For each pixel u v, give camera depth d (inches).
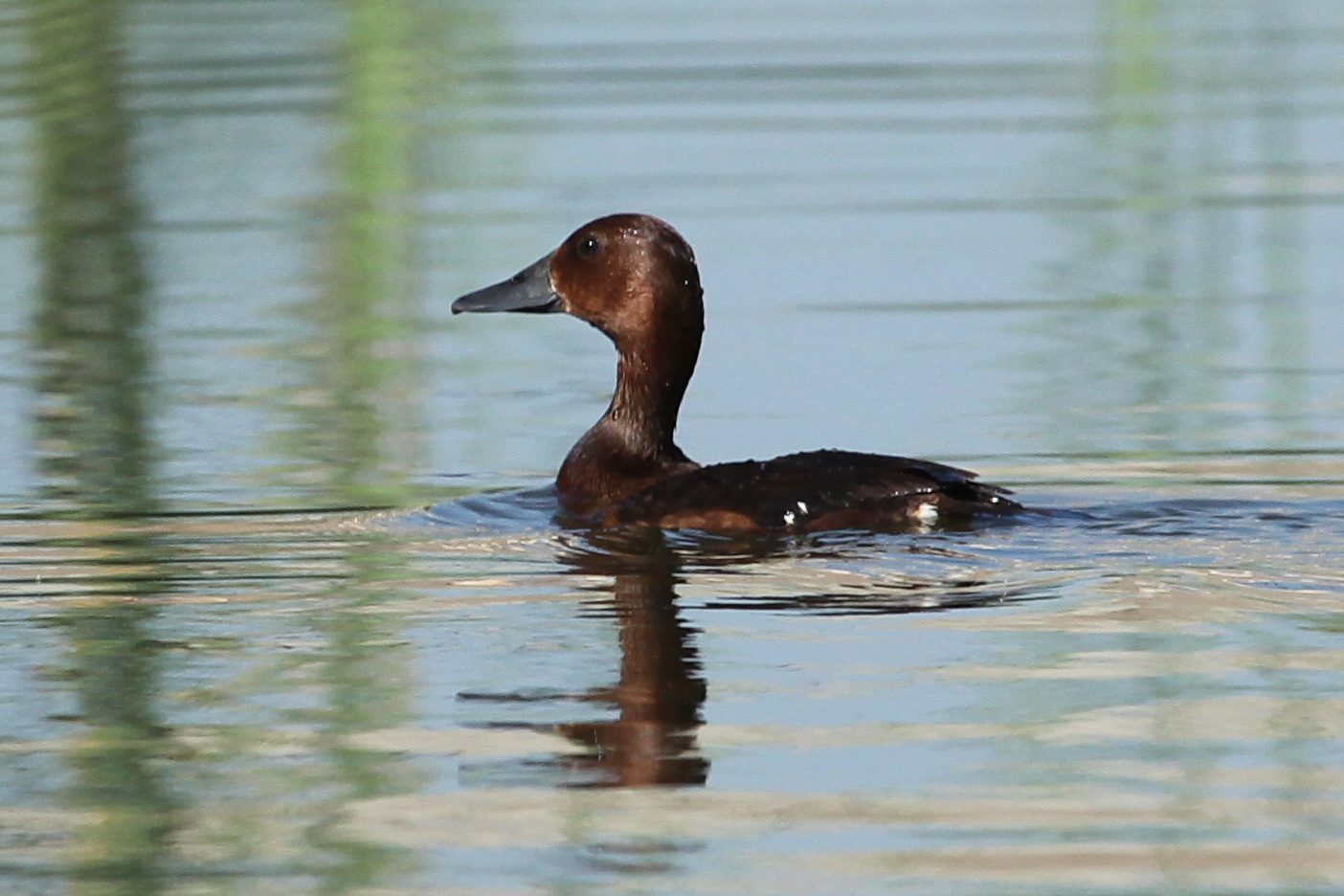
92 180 999.0
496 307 593.3
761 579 465.4
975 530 496.7
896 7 1395.2
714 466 532.1
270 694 396.8
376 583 471.8
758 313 773.3
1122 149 1015.6
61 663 417.1
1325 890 305.1
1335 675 391.5
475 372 717.3
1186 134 1044.5
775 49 1263.5
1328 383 665.6
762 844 325.1
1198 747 358.0
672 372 577.6
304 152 1023.0
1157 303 772.6
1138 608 436.5
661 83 1159.0
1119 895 305.4
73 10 1239.5
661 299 576.1
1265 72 1189.1
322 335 764.0
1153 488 549.3
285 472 588.4
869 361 709.3
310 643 427.5
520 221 890.1
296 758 366.0
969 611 438.3
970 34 1307.8
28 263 869.8
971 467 581.0
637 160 997.2
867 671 401.4
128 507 548.7
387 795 348.2
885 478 506.9
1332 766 348.2
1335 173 960.3
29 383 700.0
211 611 451.5
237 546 507.5
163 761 364.5
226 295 817.5
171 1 1355.8
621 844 327.3
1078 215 902.4
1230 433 608.7
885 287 802.2
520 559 489.7
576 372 718.5
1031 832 326.6
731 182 954.1
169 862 325.4
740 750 362.9
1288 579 457.4
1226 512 516.1
